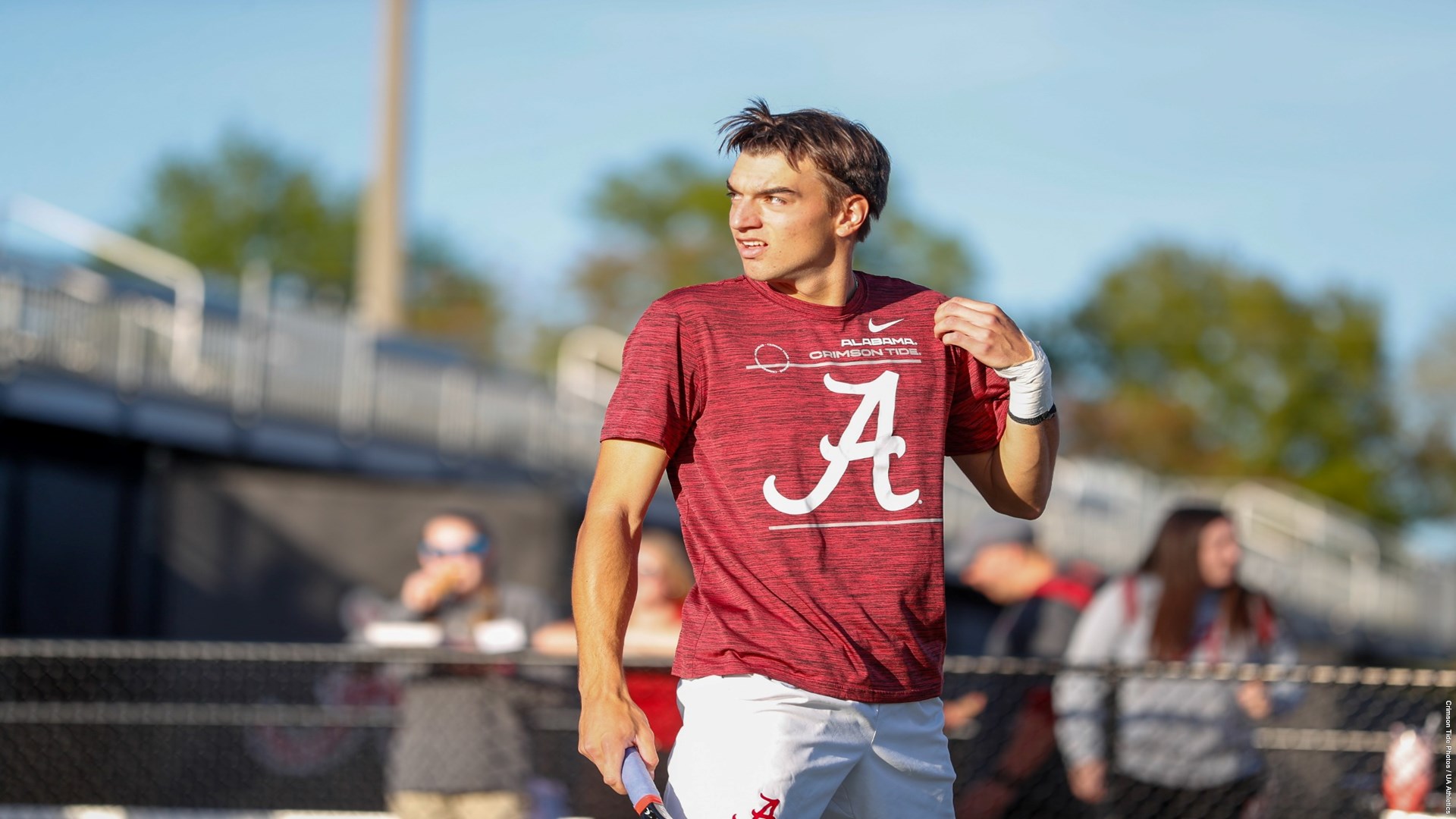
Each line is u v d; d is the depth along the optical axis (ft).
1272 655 24.67
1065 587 29.30
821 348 12.94
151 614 49.62
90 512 57.72
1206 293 256.73
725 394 12.75
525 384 89.97
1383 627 113.09
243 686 35.91
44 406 56.49
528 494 51.08
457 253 268.41
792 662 12.32
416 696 26.63
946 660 23.15
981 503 85.81
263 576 49.34
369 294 93.40
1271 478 241.35
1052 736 24.45
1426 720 23.16
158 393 62.95
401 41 94.53
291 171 265.34
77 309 60.13
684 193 260.21
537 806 26.96
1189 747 22.88
